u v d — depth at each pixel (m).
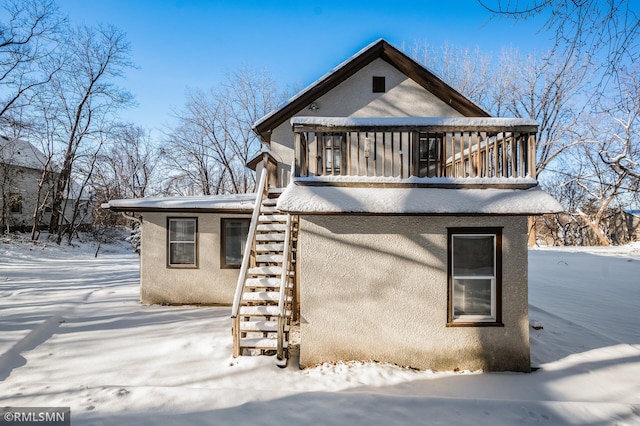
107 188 30.59
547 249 24.91
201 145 32.44
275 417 3.72
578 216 33.06
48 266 17.56
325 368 5.09
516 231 5.36
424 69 9.02
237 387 4.54
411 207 5.13
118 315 8.13
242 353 5.75
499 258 5.37
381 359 5.33
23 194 29.38
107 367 5.20
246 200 9.69
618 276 14.59
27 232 29.09
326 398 4.11
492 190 5.46
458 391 4.54
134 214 9.72
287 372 5.05
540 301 10.03
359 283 5.37
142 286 9.34
